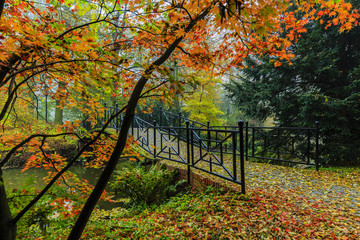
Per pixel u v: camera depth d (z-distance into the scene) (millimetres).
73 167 8977
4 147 2154
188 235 2539
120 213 4246
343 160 6684
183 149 6953
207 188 3799
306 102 6336
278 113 8102
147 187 4336
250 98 7879
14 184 7117
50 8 2352
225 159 6035
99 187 1924
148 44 2516
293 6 6910
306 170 4906
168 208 3594
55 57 1478
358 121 6586
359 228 2385
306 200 3225
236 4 1080
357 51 6680
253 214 2744
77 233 1860
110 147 2754
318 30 6555
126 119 2002
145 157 5754
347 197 3338
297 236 2273
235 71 9414
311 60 6512
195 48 2693
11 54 1502
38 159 2299
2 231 1469
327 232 2307
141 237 2721
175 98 1713
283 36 7266
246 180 4148
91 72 1594
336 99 6164
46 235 2555
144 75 1756
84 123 10109
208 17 1885
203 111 10984
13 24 1189
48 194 2256
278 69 7262
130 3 2137
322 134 7086
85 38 1362
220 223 2646
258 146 8258
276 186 3834
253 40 2945
